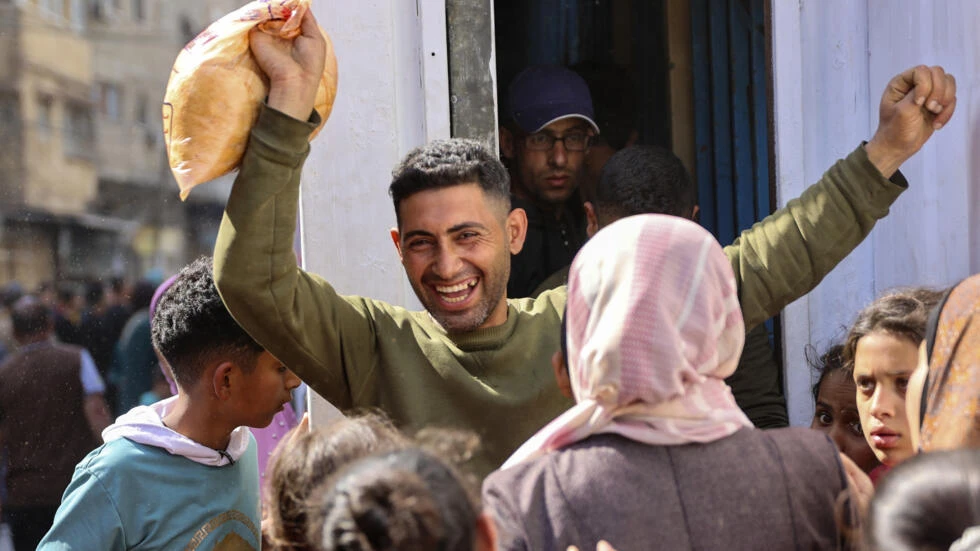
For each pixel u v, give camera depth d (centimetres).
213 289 199
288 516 144
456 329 198
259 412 203
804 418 272
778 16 269
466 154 197
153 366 366
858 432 227
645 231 144
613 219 265
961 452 113
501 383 198
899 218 271
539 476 141
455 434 158
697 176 323
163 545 195
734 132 316
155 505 195
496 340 200
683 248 143
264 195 172
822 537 140
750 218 317
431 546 107
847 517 140
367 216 249
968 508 106
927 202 268
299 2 174
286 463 147
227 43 171
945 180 267
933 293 210
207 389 200
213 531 199
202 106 170
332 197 247
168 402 214
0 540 338
